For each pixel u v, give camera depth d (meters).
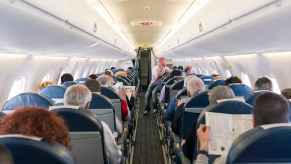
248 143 1.45
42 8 3.24
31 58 5.16
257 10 3.36
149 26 10.02
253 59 5.82
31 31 3.58
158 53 21.47
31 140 1.34
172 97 5.23
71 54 6.85
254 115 1.80
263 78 3.99
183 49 10.19
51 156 1.32
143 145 6.51
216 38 5.61
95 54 8.98
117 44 10.87
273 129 1.44
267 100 1.74
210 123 2.13
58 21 3.99
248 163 1.48
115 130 3.55
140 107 11.61
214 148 2.07
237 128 2.09
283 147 1.44
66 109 2.29
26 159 1.33
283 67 4.84
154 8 6.73
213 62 9.21
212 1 5.32
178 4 6.25
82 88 2.86
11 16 2.75
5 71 4.41
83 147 2.36
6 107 3.52
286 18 2.95
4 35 3.27
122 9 6.81
